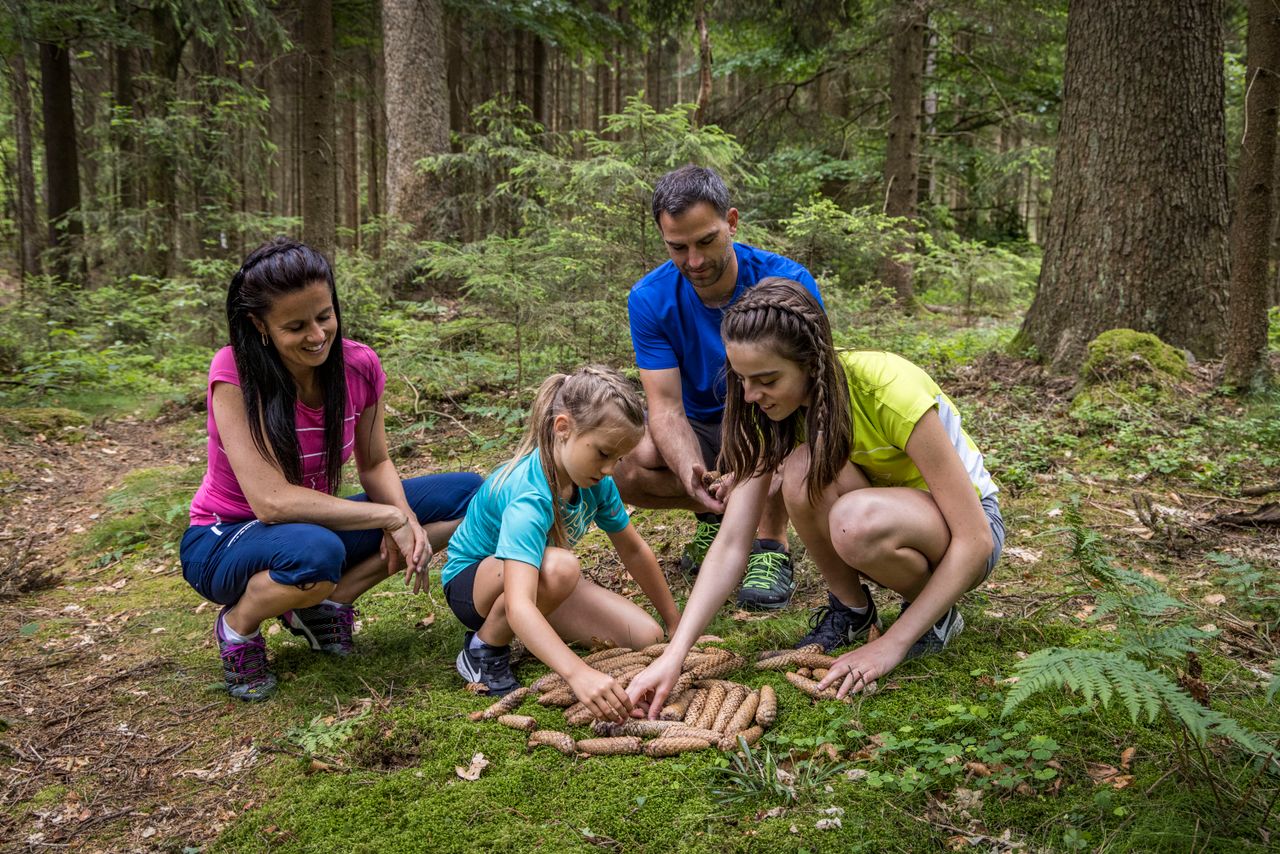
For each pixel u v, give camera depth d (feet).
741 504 7.72
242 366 7.50
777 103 42.39
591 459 7.11
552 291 18.80
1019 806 5.87
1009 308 33.12
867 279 26.71
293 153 64.85
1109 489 12.81
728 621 9.34
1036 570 10.10
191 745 7.47
